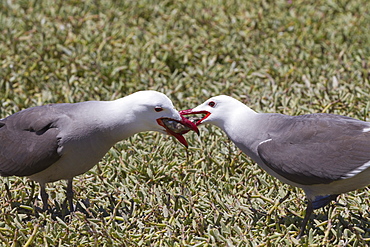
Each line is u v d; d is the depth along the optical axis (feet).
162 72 55.11
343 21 64.08
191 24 62.80
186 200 36.35
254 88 52.03
